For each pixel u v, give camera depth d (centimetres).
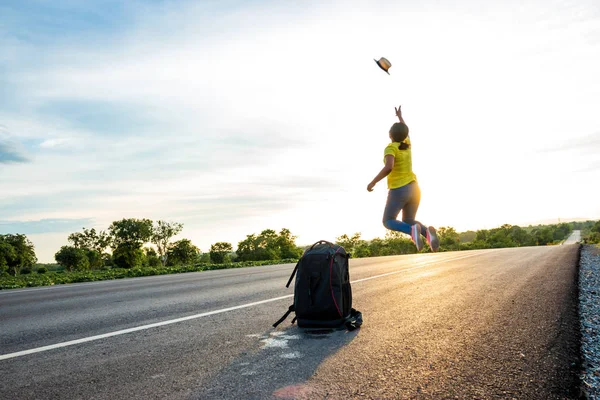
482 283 727
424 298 582
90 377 284
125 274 1445
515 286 677
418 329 399
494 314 460
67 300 707
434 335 375
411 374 274
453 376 269
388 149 423
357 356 316
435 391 244
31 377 288
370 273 977
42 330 451
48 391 259
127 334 411
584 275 830
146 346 362
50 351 356
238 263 1898
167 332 415
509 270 951
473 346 337
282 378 271
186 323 457
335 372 280
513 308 491
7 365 319
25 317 548
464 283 736
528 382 257
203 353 335
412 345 344
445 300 560
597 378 262
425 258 1565
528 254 1602
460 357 309
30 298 765
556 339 352
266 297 640
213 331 414
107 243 10112
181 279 1063
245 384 261
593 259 1264
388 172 417
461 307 505
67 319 515
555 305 503
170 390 255
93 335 412
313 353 327
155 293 755
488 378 265
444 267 1094
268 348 345
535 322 417
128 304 625
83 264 9944
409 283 759
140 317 505
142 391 254
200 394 246
